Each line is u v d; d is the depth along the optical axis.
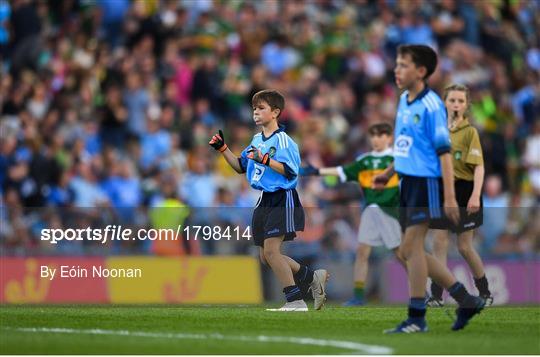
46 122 56.41
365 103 66.44
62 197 54.09
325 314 30.50
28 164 53.94
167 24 65.31
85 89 59.09
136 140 58.06
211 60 63.28
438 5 73.75
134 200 55.72
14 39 61.06
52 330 25.89
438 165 25.11
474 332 25.55
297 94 64.12
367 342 23.50
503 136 64.62
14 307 35.69
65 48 61.56
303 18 69.50
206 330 25.94
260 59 66.75
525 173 66.25
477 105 67.62
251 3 69.88
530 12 80.06
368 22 71.81
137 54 61.69
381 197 37.59
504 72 73.12
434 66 25.38
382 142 37.53
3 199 53.41
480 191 32.06
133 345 22.98
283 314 30.30
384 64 69.94
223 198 55.88
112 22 63.88
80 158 55.47
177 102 60.22
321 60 67.75
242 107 63.22
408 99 25.52
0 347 22.59
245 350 22.30
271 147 30.62
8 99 57.25
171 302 42.75
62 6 64.38
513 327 26.83
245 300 43.03
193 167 57.09
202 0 68.06
